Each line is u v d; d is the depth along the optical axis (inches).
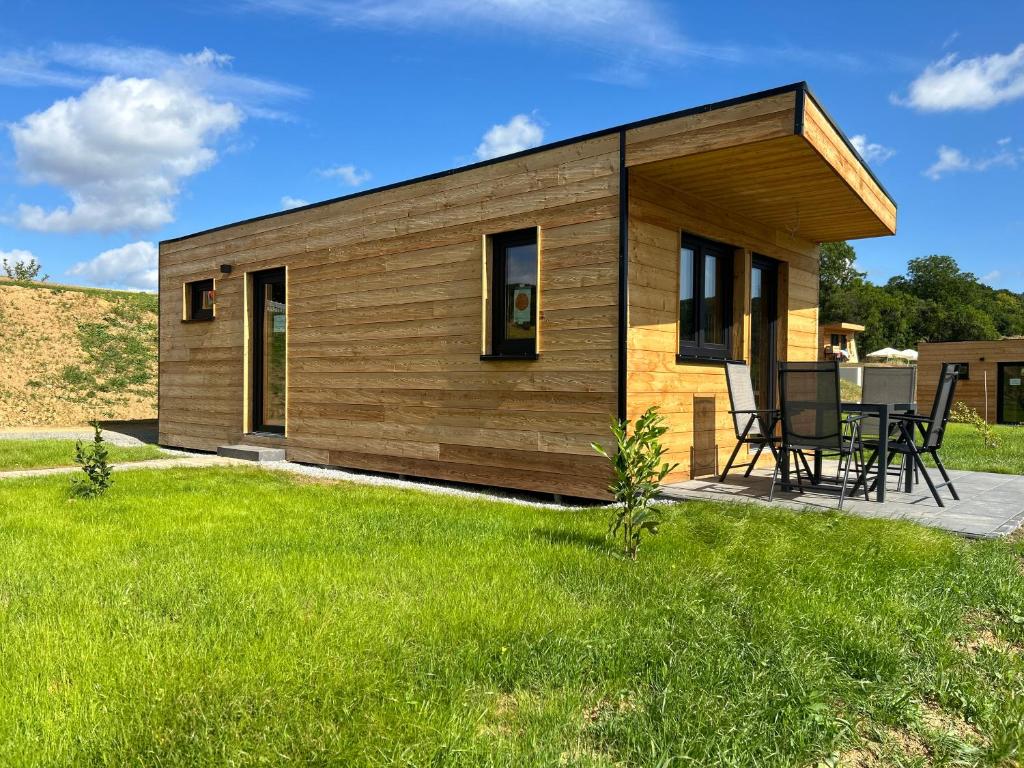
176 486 234.7
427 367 275.7
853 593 119.3
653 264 227.5
